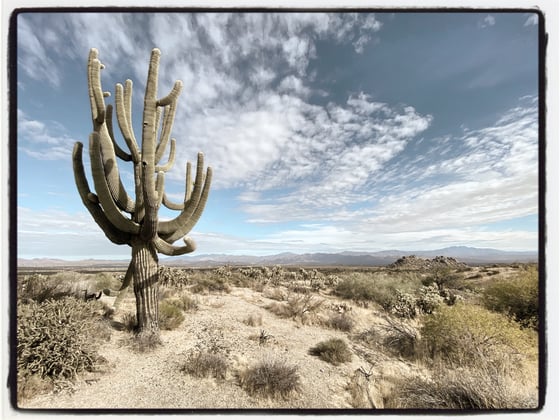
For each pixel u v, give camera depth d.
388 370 3.85
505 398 2.59
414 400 2.94
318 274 17.41
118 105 4.64
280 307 7.48
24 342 2.84
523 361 3.72
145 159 4.02
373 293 10.05
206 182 5.29
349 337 5.42
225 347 4.26
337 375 3.68
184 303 6.82
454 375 3.13
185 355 3.84
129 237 4.75
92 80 4.38
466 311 4.60
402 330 4.92
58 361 2.88
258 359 3.96
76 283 6.60
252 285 12.74
